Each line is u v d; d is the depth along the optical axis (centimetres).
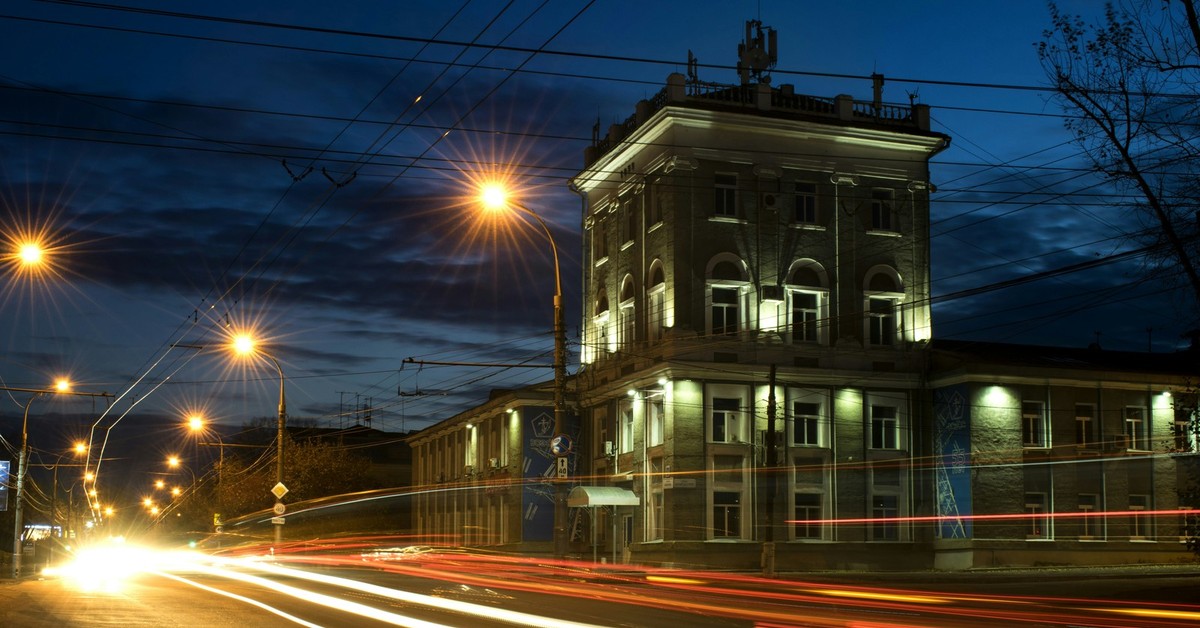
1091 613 2222
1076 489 4862
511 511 5609
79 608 1975
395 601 2197
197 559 5638
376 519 8619
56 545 6631
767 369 4716
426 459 7788
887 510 4853
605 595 2483
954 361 4881
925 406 4981
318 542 7875
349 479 8638
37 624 1667
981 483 4741
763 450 4681
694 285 4716
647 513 4772
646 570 4091
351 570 3831
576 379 5594
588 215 5578
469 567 4138
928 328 5047
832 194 4972
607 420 5291
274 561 4706
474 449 6575
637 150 5056
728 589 3012
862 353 4903
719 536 4594
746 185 4844
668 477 4575
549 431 5603
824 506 4731
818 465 4762
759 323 4778
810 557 4659
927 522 4878
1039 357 5272
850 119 5003
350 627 1634
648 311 4897
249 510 8606
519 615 1892
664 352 4694
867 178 5038
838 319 4906
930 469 4925
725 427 4691
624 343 5150
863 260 4981
